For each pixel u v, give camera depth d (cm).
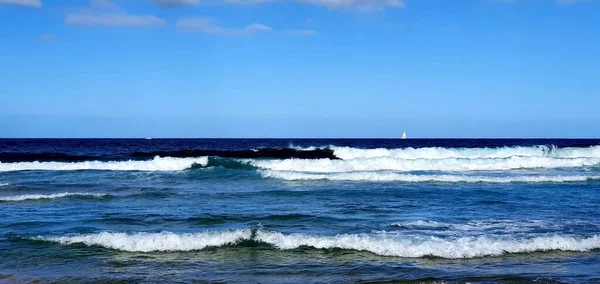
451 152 2928
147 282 705
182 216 1173
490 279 709
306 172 2142
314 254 852
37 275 738
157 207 1308
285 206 1324
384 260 816
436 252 847
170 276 734
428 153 2928
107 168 2392
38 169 2336
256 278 723
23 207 1299
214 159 2392
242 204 1360
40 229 1033
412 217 1169
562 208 1305
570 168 2455
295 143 8250
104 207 1308
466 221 1123
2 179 1956
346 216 1177
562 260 817
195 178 1994
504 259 822
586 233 999
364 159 2397
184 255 848
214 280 714
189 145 6562
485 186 1766
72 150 4453
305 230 1020
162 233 945
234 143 8162
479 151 2939
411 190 1641
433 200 1433
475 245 881
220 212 1230
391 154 3003
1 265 787
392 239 922
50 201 1402
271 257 834
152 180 1944
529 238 945
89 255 846
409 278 715
